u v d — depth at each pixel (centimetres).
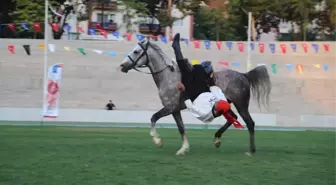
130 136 1551
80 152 1115
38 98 2861
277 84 3028
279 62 3162
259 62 3162
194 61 2156
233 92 1112
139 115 2253
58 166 922
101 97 2916
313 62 3162
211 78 1047
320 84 3048
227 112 1010
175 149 1211
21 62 2988
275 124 2320
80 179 808
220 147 1295
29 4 2925
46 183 775
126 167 923
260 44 2923
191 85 1036
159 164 966
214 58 3156
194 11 3644
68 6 3334
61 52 3067
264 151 1220
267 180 834
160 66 1107
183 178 833
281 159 1077
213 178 840
